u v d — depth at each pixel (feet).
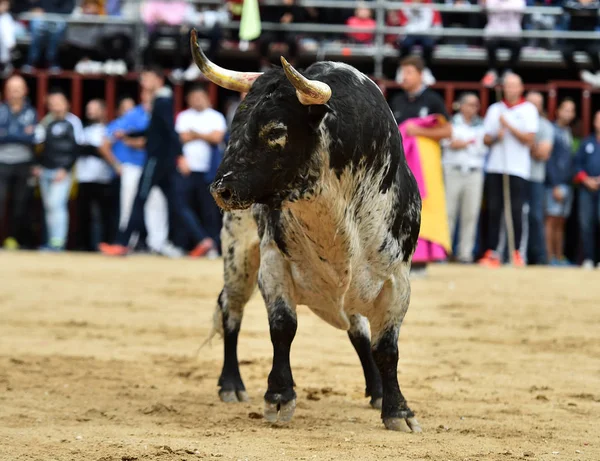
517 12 149.48
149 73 133.69
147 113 134.82
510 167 124.36
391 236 44.60
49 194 139.13
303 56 151.84
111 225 141.38
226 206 39.70
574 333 75.25
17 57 162.40
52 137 138.31
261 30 148.15
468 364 63.52
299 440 41.73
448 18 157.07
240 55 156.97
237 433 43.21
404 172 45.52
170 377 59.41
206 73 42.34
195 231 130.82
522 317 82.17
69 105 160.35
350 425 45.93
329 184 41.32
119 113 145.69
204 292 96.58
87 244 143.43
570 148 132.57
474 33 150.92
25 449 38.58
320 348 69.10
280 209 41.98
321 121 40.22
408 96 98.58
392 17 158.92
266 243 45.34
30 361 62.39
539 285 102.78
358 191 42.63
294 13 149.28
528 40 156.04
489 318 81.51
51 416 46.47
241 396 53.42
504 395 53.93
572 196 139.54
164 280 104.88
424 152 99.50
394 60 157.07
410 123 97.76
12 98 140.05
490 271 117.08
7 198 149.38
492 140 125.39
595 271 121.08
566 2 151.64
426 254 103.86
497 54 154.51
